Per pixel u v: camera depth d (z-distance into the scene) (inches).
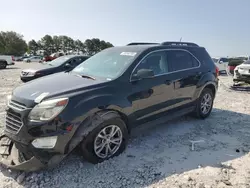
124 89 149.3
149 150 158.4
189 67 205.3
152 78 167.5
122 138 148.8
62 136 121.0
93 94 135.0
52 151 120.6
